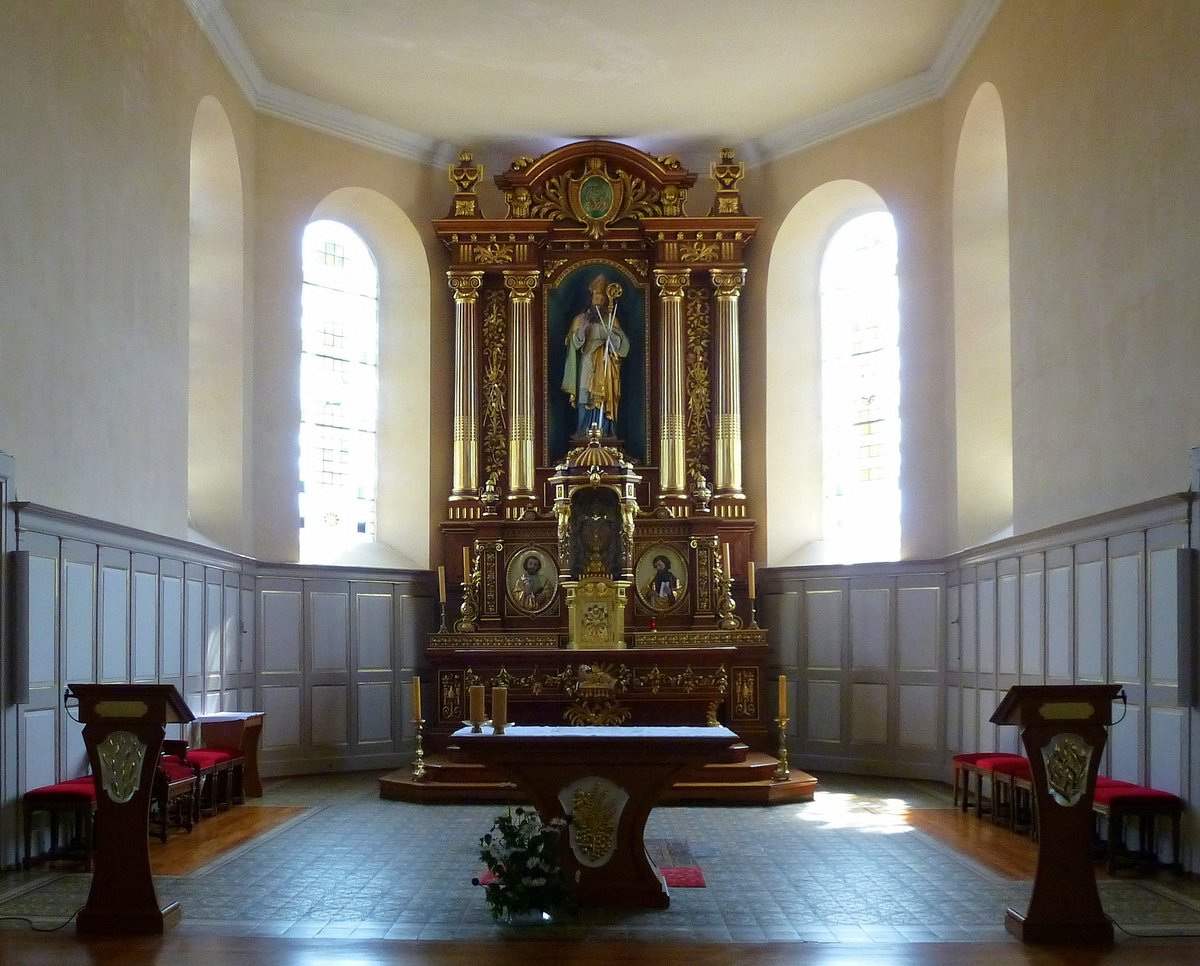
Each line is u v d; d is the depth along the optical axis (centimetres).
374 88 1589
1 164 917
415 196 1727
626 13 1409
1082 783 753
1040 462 1212
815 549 1689
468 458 1695
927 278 1554
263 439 1542
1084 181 1105
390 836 1097
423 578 1681
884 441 1647
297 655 1544
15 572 926
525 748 831
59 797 936
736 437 1692
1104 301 1062
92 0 1080
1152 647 961
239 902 839
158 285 1237
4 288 920
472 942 738
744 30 1450
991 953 713
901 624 1531
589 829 836
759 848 1043
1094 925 741
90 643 1058
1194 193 903
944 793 1372
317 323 1664
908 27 1445
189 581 1305
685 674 1458
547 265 1739
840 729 1582
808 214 1703
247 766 1338
